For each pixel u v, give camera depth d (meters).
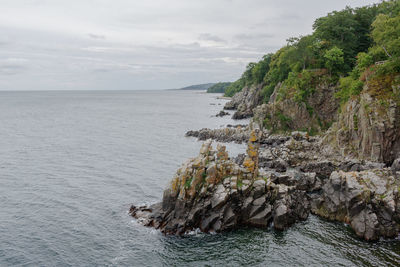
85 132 125.00
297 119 103.06
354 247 39.41
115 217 48.22
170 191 46.88
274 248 39.78
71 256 38.44
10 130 128.25
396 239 40.97
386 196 43.38
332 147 75.81
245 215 45.97
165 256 38.53
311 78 104.62
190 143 102.00
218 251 39.34
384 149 64.38
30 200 54.00
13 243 40.81
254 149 53.19
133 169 71.94
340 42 106.81
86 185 61.41
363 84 73.44
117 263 37.22
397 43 66.12
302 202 48.75
